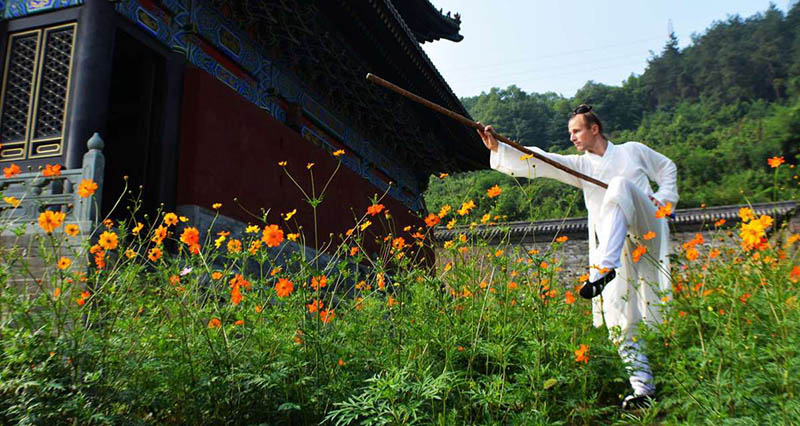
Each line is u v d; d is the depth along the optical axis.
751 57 105.62
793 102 92.62
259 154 8.73
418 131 15.66
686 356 2.82
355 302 3.50
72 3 6.41
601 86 114.50
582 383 2.97
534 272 3.31
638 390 3.10
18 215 4.88
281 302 3.16
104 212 8.26
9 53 6.56
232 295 2.91
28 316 2.59
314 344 2.95
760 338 2.90
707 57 111.44
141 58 7.47
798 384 2.46
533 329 3.12
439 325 3.25
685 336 3.27
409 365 2.76
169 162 7.02
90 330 2.73
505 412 2.73
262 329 3.03
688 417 2.49
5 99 6.47
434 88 13.75
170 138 7.10
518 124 108.44
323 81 11.63
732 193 59.88
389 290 3.77
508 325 3.01
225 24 8.66
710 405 2.50
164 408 2.73
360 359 3.13
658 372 3.18
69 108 6.09
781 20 109.81
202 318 3.02
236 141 8.12
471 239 3.55
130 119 8.46
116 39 6.91
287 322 3.11
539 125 108.56
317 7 10.93
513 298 3.34
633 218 3.43
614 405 3.25
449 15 18.16
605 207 3.38
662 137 89.94
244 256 3.06
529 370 2.85
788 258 3.34
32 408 2.34
